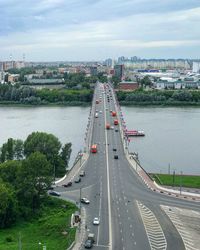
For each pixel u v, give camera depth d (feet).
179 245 615.57
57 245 602.03
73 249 593.42
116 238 634.02
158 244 617.62
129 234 650.02
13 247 584.40
